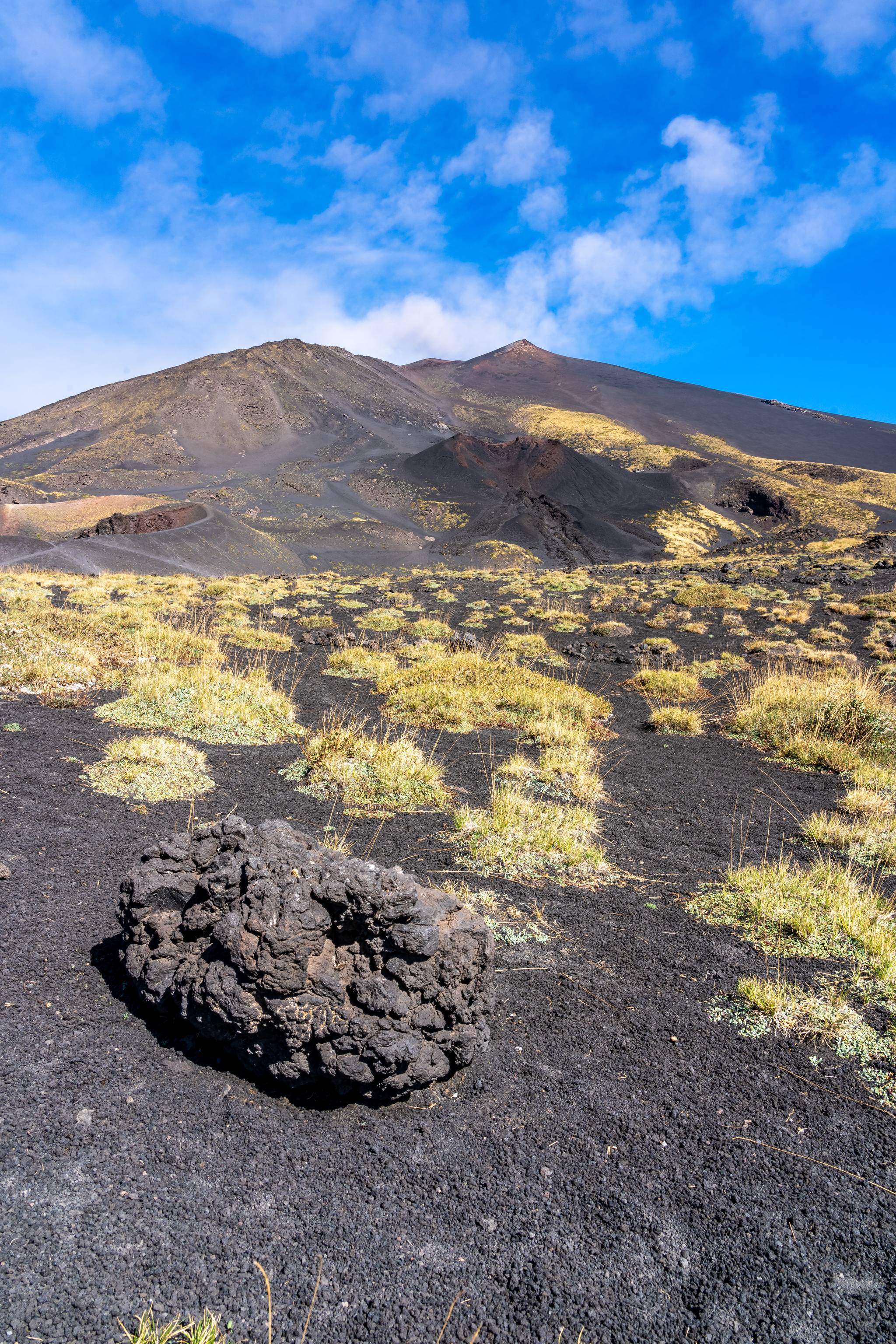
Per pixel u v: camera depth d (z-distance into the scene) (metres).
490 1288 2.32
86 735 7.41
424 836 5.85
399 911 3.12
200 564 47.09
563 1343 2.17
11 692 8.70
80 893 4.31
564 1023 3.72
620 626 20.14
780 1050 3.64
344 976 3.11
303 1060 2.99
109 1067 3.04
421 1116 3.05
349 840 5.62
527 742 9.35
